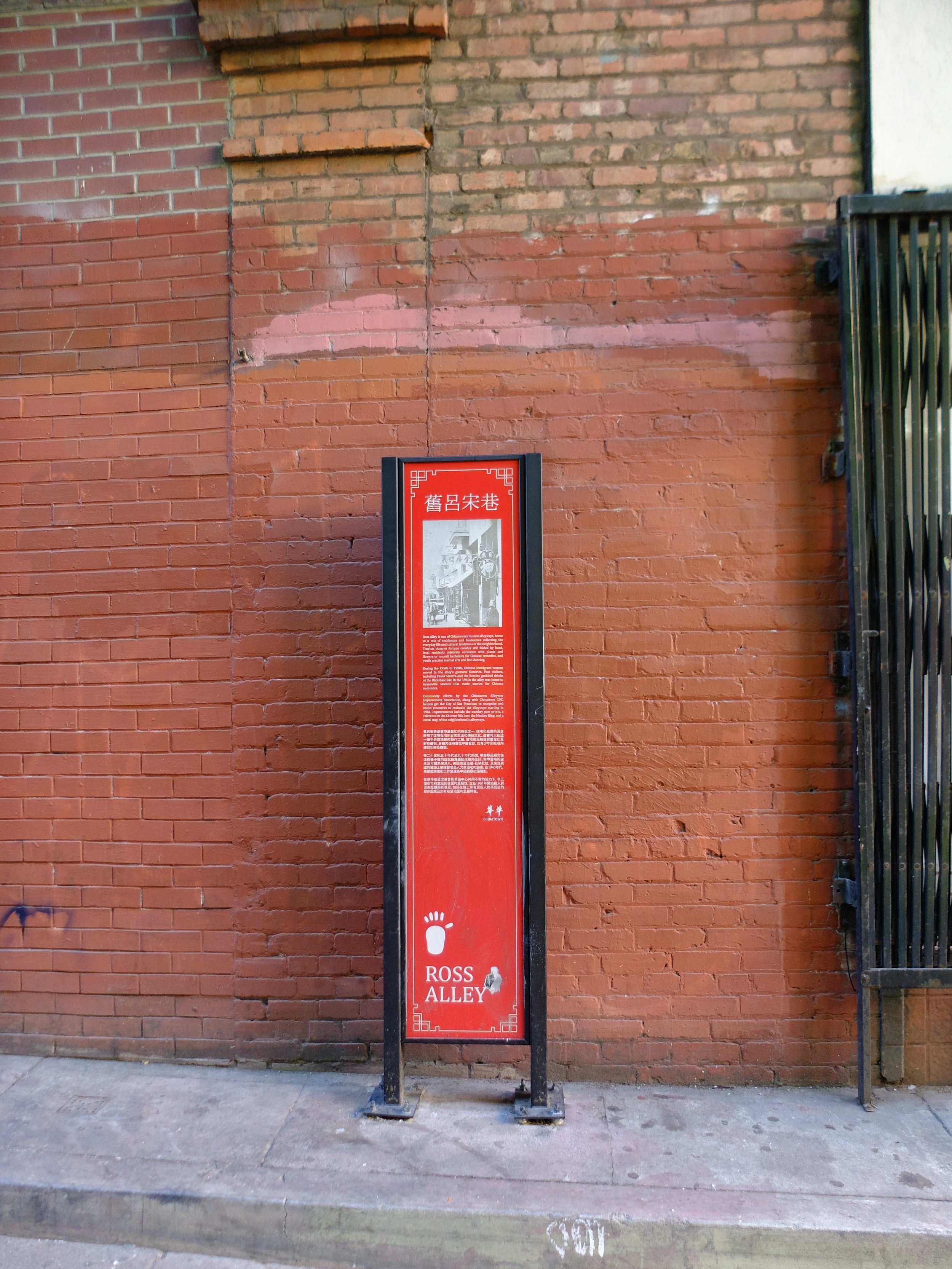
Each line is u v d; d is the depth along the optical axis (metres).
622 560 3.56
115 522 3.77
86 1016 3.72
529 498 3.12
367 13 3.54
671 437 3.56
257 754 3.67
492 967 3.13
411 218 3.64
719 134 3.58
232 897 3.66
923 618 3.34
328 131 3.67
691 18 3.57
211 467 3.72
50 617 3.79
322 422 3.67
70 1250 2.78
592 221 3.60
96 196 3.80
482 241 3.62
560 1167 2.87
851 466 3.34
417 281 3.64
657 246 3.58
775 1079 3.47
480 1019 3.14
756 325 3.55
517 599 3.14
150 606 3.74
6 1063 3.65
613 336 3.58
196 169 3.75
